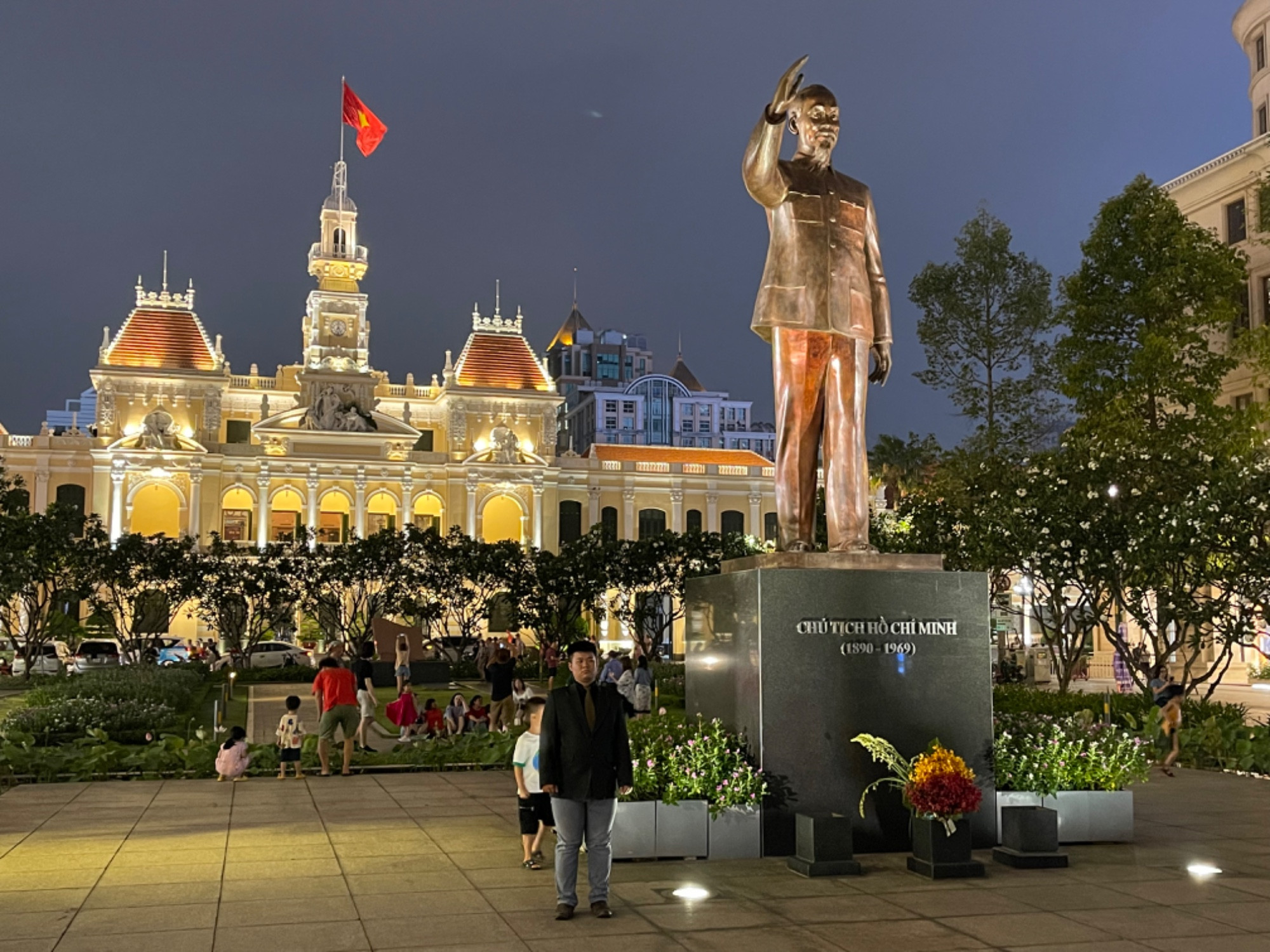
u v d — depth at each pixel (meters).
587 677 9.23
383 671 44.56
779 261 12.32
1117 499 26.47
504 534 83.19
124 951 7.93
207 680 45.62
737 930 8.58
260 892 9.66
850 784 11.27
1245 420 32.72
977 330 39.06
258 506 75.75
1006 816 11.12
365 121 80.25
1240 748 18.53
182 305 77.88
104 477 73.12
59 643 57.53
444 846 11.78
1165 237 34.34
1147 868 10.71
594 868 9.02
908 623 11.58
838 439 12.27
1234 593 27.36
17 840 12.06
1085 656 46.81
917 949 8.12
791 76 11.70
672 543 57.03
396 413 83.00
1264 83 49.16
